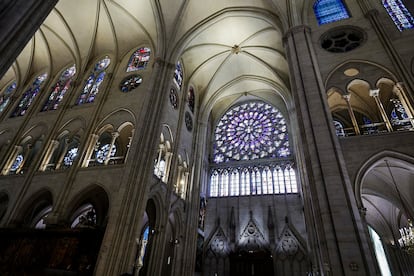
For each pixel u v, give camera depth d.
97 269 11.98
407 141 11.47
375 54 14.35
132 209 14.06
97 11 22.92
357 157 11.71
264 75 28.50
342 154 11.66
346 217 9.89
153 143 16.80
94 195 19.28
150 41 22.89
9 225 16.08
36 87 25.89
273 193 26.53
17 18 6.89
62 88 24.28
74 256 13.18
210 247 25.09
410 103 12.28
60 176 17.38
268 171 28.22
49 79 25.36
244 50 26.27
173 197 20.38
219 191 28.58
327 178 10.90
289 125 30.05
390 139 11.76
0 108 25.94
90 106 20.94
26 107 24.41
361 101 16.86
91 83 23.23
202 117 28.45
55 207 15.60
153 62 21.14
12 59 6.69
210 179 29.75
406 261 18.52
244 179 28.56
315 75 14.04
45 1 7.74
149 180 15.57
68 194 16.28
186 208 22.34
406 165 11.97
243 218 25.95
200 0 21.33
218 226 25.91
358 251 9.17
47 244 14.11
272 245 23.47
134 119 18.47
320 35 16.52
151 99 18.36
